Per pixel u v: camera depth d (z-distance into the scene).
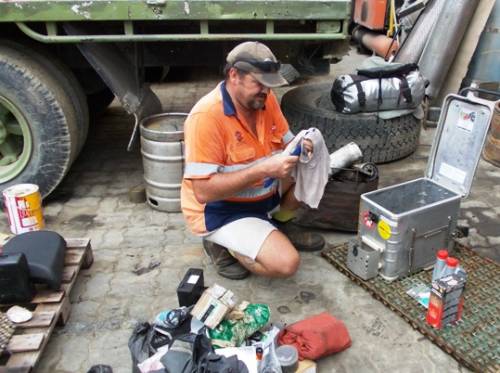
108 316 2.63
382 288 2.74
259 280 2.88
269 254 2.54
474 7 4.94
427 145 4.73
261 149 2.60
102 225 3.47
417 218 2.70
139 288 2.84
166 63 3.97
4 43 3.38
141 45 3.71
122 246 3.23
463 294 2.52
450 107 2.95
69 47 3.80
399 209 2.97
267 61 2.26
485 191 3.92
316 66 3.74
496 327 2.45
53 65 3.49
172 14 3.07
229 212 2.68
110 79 3.31
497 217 3.54
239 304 2.42
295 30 3.37
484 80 5.20
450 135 2.97
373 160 4.25
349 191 3.16
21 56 3.31
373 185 3.20
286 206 2.96
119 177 4.17
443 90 5.25
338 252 3.08
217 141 2.45
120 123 5.33
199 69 6.79
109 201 3.79
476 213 3.60
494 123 4.32
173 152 3.41
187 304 2.43
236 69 2.29
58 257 2.62
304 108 4.27
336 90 4.13
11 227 3.25
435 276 2.61
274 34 3.18
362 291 2.79
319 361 2.33
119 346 2.44
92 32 3.37
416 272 2.86
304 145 2.48
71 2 3.03
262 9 3.08
